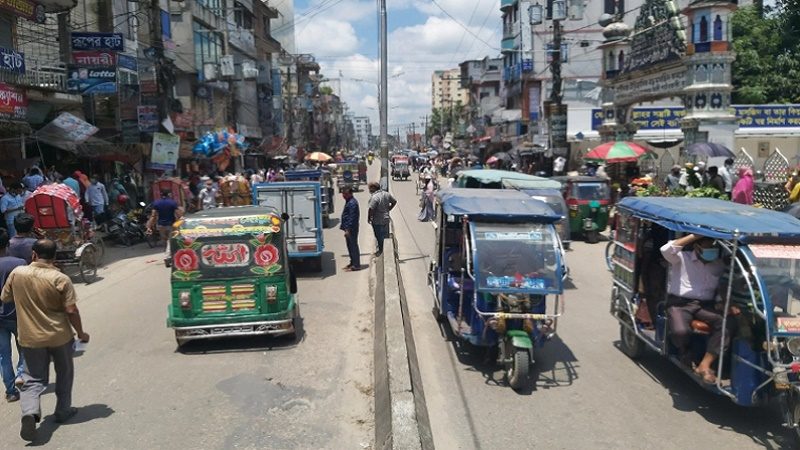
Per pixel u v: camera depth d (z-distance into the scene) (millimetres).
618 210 8078
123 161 21875
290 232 13156
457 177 16891
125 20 23672
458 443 5574
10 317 6449
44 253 5734
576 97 41344
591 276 12938
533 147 37406
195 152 27078
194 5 32906
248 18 47844
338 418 6148
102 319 9844
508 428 5863
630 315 7559
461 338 8422
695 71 18516
